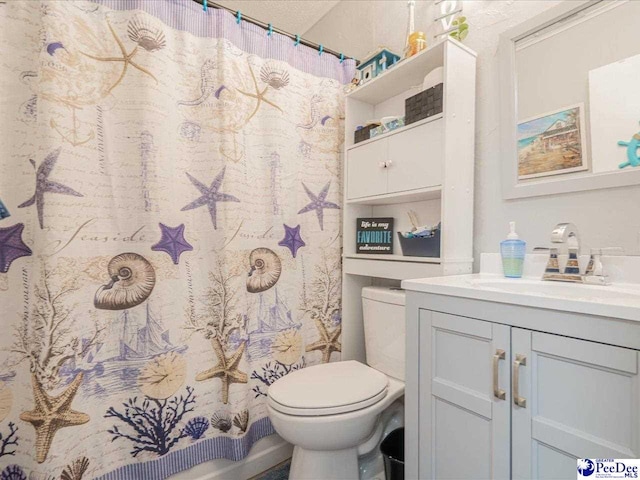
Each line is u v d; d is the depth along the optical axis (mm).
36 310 1001
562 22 1087
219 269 1338
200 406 1306
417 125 1302
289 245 1543
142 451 1180
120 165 1175
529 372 742
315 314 1620
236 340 1327
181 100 1300
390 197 1453
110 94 1158
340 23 2035
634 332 599
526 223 1176
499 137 1253
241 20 1422
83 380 1081
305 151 1602
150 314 1216
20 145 1048
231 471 1366
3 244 1024
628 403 604
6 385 1020
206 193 1349
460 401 876
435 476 935
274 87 1496
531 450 733
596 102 1009
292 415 1062
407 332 1031
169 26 1273
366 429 1118
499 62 1251
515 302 764
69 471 1026
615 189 977
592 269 966
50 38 1030
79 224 1085
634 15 943
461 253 1252
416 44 1400
